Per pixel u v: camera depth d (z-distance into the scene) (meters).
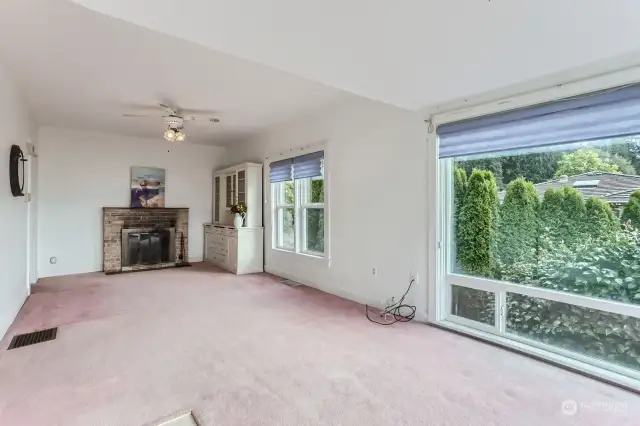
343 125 4.57
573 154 2.71
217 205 7.54
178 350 2.90
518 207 3.04
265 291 4.92
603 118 2.40
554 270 2.82
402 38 2.06
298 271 5.51
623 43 2.12
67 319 3.69
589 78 2.45
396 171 3.87
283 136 5.82
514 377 2.46
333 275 4.78
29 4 2.29
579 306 2.65
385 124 3.99
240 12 1.79
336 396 2.21
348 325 3.51
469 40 2.08
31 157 5.18
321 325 3.52
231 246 6.43
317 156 5.02
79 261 6.31
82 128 6.09
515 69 2.53
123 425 1.93
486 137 3.07
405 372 2.53
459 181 3.48
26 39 2.78
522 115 2.83
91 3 1.70
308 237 5.46
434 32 1.98
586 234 2.64
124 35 2.72
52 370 2.55
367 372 2.53
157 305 4.22
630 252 2.43
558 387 2.32
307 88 3.91
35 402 2.14
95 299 4.48
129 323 3.56
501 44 2.13
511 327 3.07
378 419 1.98
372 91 3.03
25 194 4.55
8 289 3.47
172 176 7.27
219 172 7.32
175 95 4.18
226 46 2.19
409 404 2.12
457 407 2.09
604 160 2.54
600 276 2.56
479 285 3.26
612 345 2.49
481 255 3.30
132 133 6.50
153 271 6.43
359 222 4.35
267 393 2.25
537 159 2.92
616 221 2.49
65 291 4.91
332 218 4.77
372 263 4.18
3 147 3.34
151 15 1.82
